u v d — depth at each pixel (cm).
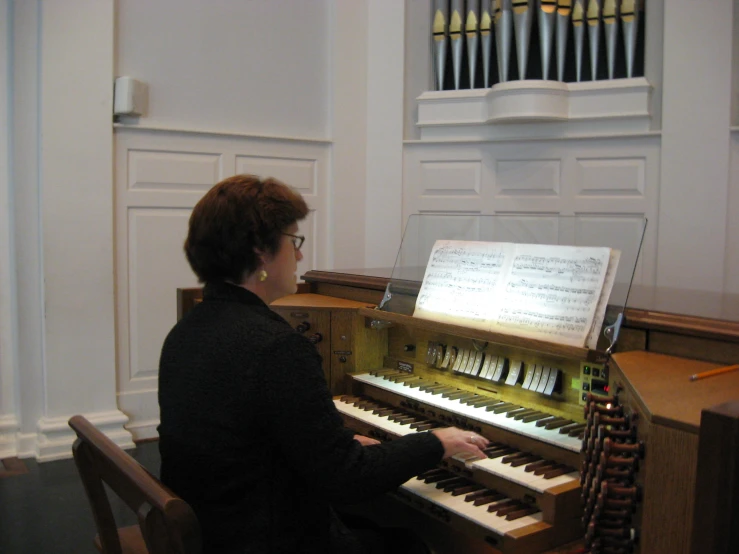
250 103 405
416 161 444
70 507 289
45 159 333
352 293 255
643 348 161
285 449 135
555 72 439
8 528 269
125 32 363
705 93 382
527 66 443
